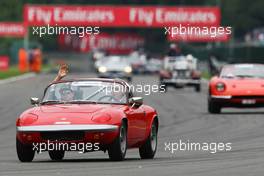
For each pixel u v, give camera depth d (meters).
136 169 39.09
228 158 45.38
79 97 45.50
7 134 66.38
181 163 42.56
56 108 44.06
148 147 46.38
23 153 43.59
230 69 85.69
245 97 82.69
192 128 69.75
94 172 37.72
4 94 122.19
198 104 101.50
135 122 44.94
